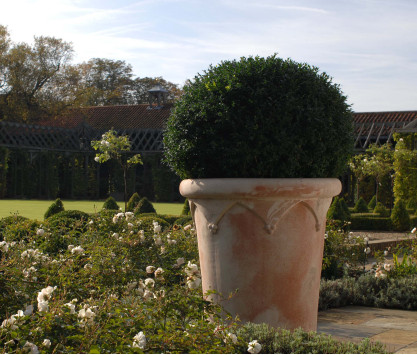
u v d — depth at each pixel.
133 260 5.90
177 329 3.23
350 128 4.18
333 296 6.32
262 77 3.96
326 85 4.09
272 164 3.85
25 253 5.03
